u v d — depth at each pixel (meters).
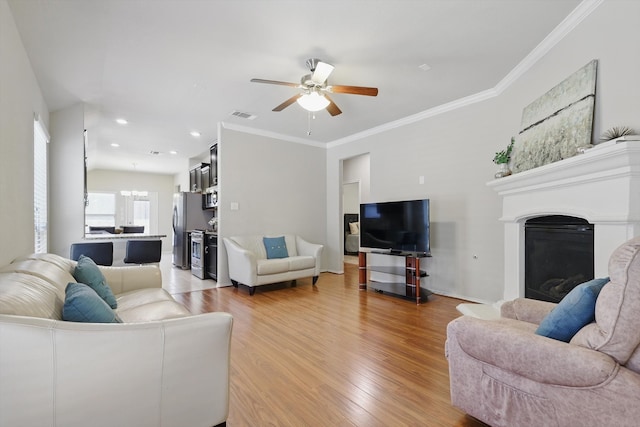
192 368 1.34
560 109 2.45
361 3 2.15
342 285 4.94
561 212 2.38
